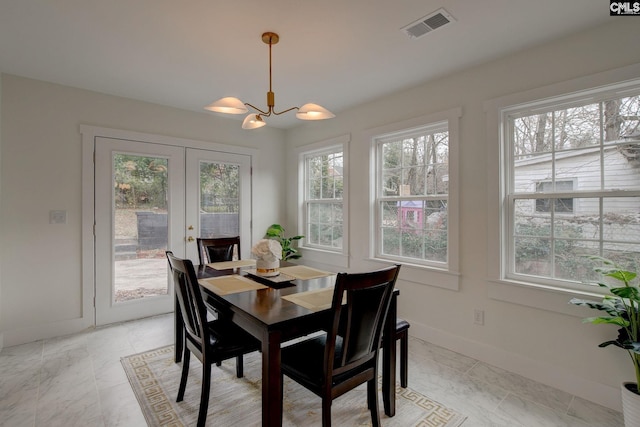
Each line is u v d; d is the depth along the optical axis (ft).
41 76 9.10
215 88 9.93
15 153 8.98
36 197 9.30
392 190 10.80
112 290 10.57
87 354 8.46
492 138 8.02
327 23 6.48
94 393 6.72
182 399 6.51
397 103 10.28
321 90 10.11
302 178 14.34
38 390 6.82
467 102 8.57
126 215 10.84
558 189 7.30
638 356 5.37
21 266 9.09
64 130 9.73
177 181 11.84
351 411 6.24
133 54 7.80
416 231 10.09
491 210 8.05
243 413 6.13
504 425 5.82
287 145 14.90
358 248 11.58
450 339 8.91
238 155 13.43
